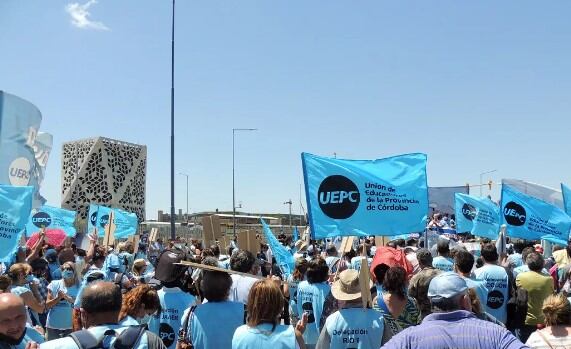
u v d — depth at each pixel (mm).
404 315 4500
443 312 3096
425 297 4199
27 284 7652
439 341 2928
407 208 6316
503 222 10602
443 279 3158
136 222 18344
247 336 3875
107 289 3441
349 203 6168
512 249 13555
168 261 5359
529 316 6750
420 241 13539
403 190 6344
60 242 14570
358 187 6203
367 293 4336
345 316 4309
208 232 14922
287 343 3857
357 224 6160
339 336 4262
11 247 6484
